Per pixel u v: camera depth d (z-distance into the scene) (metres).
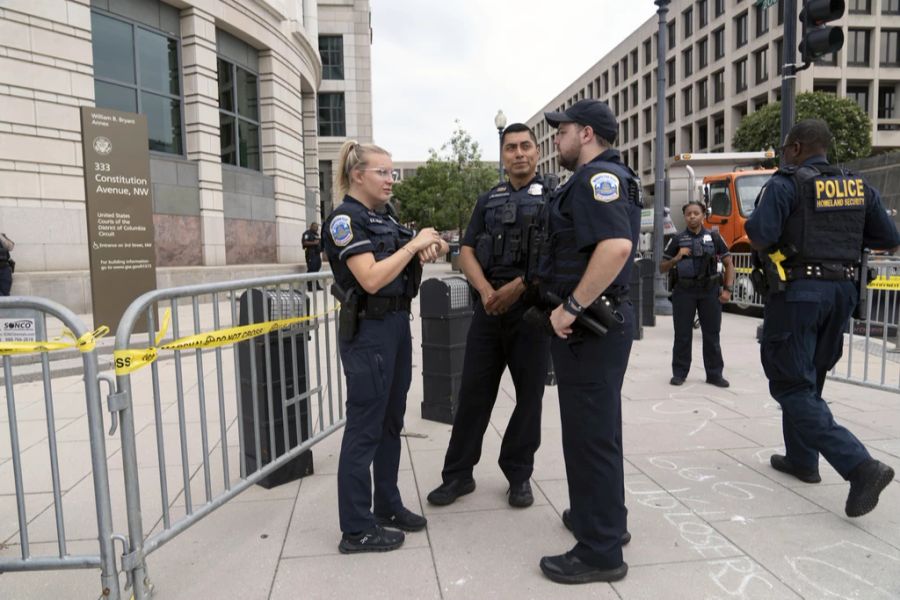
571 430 2.42
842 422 4.33
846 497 3.15
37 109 10.09
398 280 2.70
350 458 2.65
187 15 12.89
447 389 4.58
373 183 2.62
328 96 35.25
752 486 3.30
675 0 48.31
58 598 2.40
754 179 11.09
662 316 10.78
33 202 10.09
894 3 37.16
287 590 2.39
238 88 15.13
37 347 2.19
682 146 48.25
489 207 3.14
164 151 12.76
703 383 5.68
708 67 44.28
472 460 3.22
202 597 2.36
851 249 3.08
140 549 2.30
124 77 11.89
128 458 2.25
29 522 3.08
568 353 2.40
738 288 10.89
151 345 2.44
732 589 2.34
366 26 35.12
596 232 2.19
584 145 2.47
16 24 9.81
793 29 6.07
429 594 2.34
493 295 2.92
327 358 3.93
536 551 2.67
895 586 2.34
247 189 15.16
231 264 14.59
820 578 2.40
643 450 3.88
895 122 38.22
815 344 3.19
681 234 5.64
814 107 28.56
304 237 15.77
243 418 3.28
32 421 4.84
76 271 10.41
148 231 8.20
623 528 2.44
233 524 2.98
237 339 2.96
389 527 2.91
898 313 6.41
